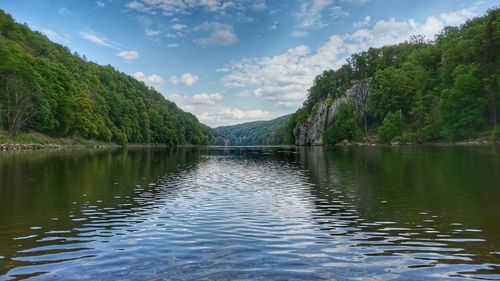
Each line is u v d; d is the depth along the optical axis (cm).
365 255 1045
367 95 16425
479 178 2653
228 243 1161
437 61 15075
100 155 6275
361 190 2269
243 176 3244
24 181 2581
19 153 5859
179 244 1148
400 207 1727
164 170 3766
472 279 867
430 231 1301
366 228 1358
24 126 8769
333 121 17250
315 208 1739
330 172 3434
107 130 13038
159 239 1204
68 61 17588
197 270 917
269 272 906
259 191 2303
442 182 2495
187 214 1606
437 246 1127
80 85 13112
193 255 1038
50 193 2108
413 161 4278
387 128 12312
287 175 3281
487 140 8562
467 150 6119
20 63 8562
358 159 5112
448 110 9756
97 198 1986
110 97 15450
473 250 1083
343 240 1201
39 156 5253
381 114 14350
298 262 983
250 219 1512
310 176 3155
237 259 1005
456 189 2192
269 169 3984
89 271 909
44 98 9238
